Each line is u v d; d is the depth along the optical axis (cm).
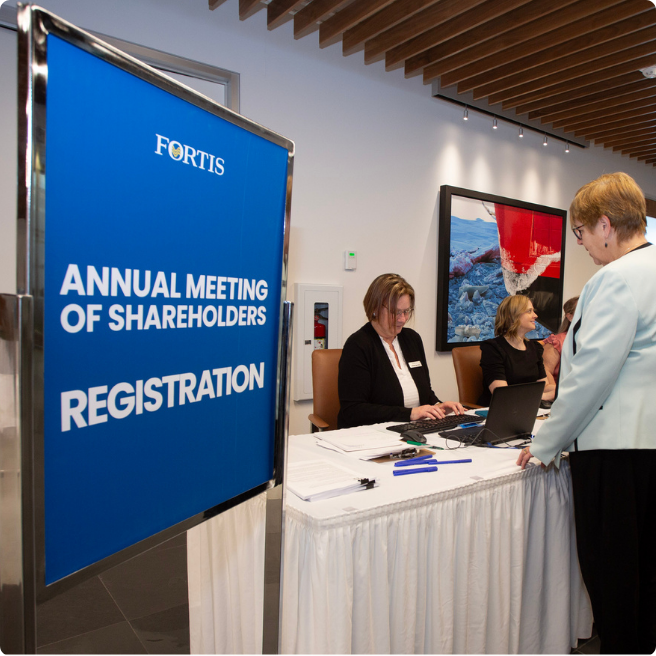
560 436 140
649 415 134
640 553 144
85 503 67
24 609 58
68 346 63
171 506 81
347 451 158
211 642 125
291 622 114
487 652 141
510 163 446
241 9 279
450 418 199
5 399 58
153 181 74
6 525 59
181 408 82
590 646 172
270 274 100
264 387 101
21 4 55
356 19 275
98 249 66
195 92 80
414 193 378
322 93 324
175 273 79
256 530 125
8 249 232
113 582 206
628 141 498
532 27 283
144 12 258
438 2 272
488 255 426
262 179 96
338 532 107
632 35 288
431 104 384
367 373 211
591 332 133
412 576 121
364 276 353
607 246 145
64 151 61
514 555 145
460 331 411
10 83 229
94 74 64
